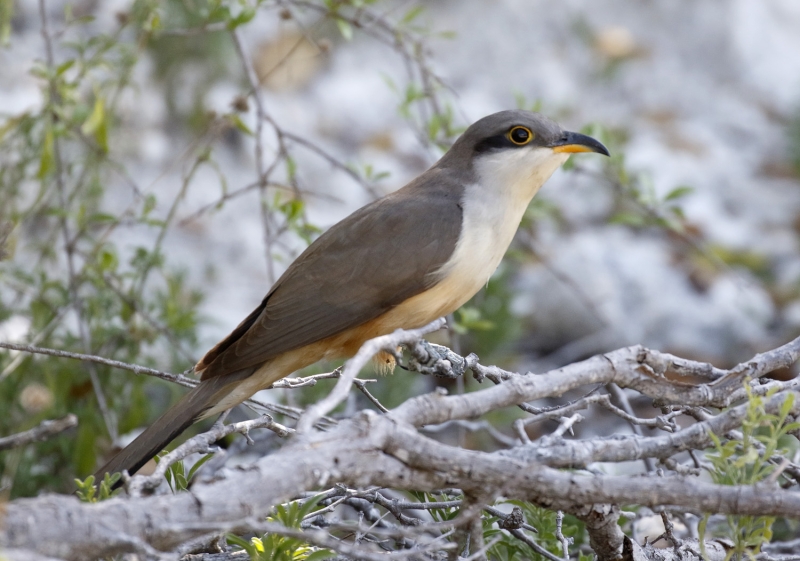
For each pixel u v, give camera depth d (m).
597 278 16.28
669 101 22.38
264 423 6.76
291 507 5.85
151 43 16.25
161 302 11.88
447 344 13.30
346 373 5.79
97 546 4.72
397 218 9.00
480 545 5.88
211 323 13.08
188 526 4.84
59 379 10.76
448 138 11.97
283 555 5.73
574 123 20.52
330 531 7.79
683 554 6.68
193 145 11.13
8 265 11.61
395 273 8.83
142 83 17.03
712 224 18.81
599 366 6.52
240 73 18.33
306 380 7.78
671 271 17.30
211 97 17.81
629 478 5.59
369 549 5.53
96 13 18.31
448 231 9.02
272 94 19.34
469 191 9.39
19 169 11.24
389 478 5.45
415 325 9.06
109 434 10.71
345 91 20.28
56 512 4.71
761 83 23.62
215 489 5.04
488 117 9.66
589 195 18.95
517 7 22.64
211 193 16.95
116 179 16.27
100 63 10.86
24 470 10.46
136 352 11.07
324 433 5.39
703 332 16.14
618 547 6.34
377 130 19.59
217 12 10.70
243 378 8.47
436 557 6.95
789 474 6.88
